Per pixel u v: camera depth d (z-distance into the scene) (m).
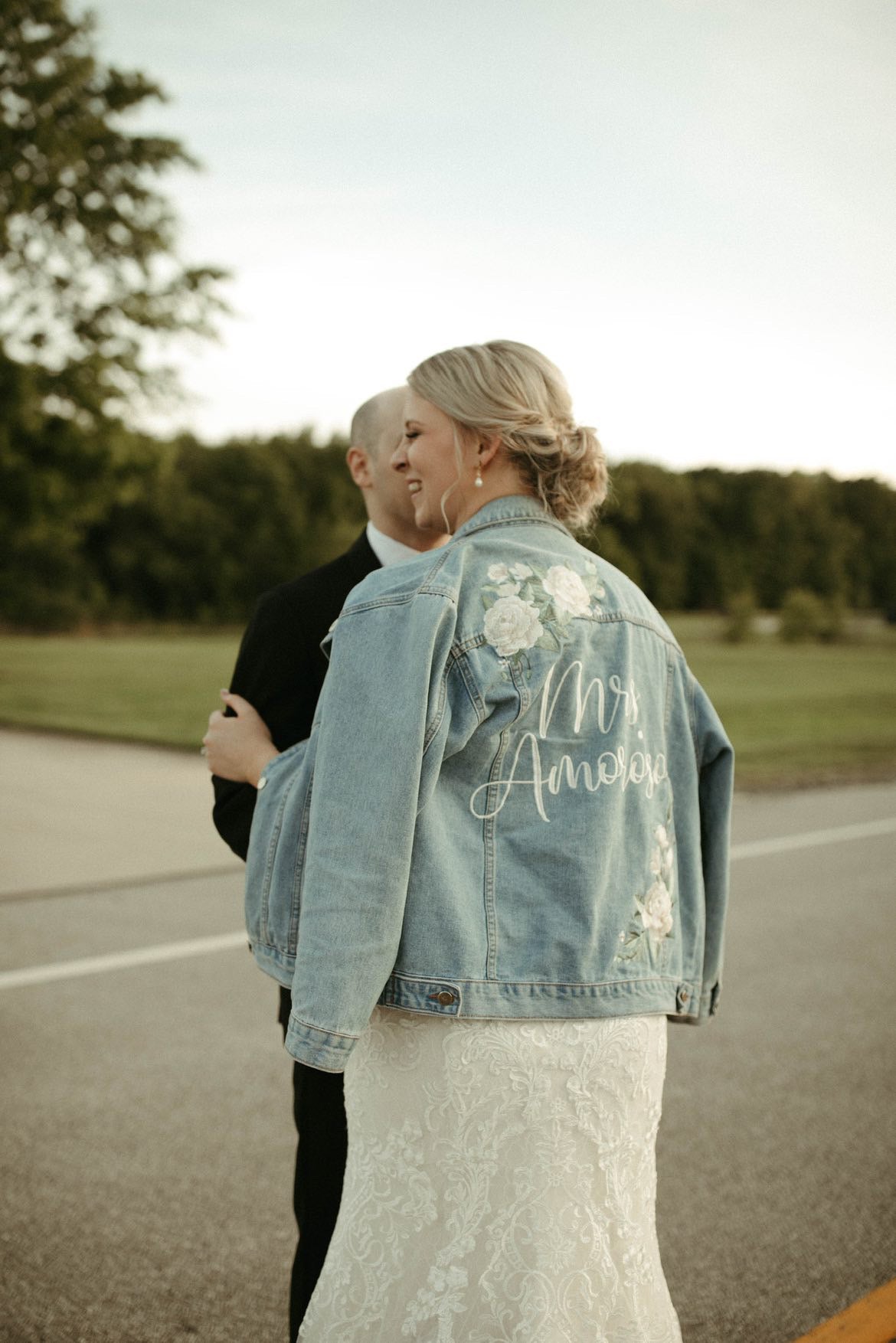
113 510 54.06
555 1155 1.51
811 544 68.88
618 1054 1.57
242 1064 3.92
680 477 68.19
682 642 46.44
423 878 1.49
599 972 1.56
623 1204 1.57
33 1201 2.97
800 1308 2.59
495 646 1.54
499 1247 1.47
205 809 8.78
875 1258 2.81
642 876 1.64
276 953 1.61
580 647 1.61
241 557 57.22
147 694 18.11
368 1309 1.51
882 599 70.44
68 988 4.68
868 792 10.62
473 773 1.54
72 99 19.88
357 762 1.46
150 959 5.08
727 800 1.83
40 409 20.30
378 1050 1.53
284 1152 3.29
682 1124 3.55
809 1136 3.48
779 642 47.25
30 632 47.25
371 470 2.25
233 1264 2.72
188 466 58.62
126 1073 3.82
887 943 5.62
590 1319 1.51
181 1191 3.05
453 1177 1.49
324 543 58.56
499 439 1.67
